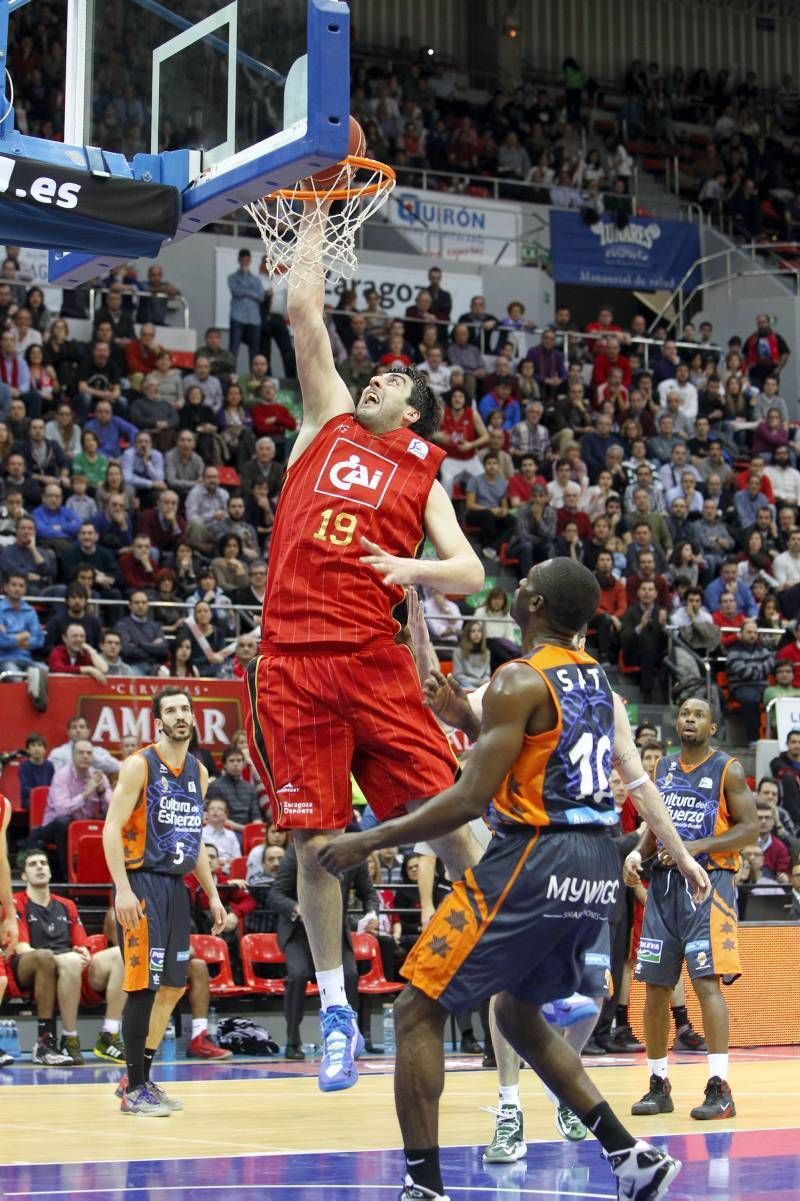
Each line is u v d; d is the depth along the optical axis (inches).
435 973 169.8
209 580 620.1
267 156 207.0
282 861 446.9
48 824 501.4
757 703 696.4
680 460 825.5
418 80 1100.5
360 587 190.9
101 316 768.3
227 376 768.3
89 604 596.1
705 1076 391.2
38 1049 426.0
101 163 227.6
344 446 196.2
